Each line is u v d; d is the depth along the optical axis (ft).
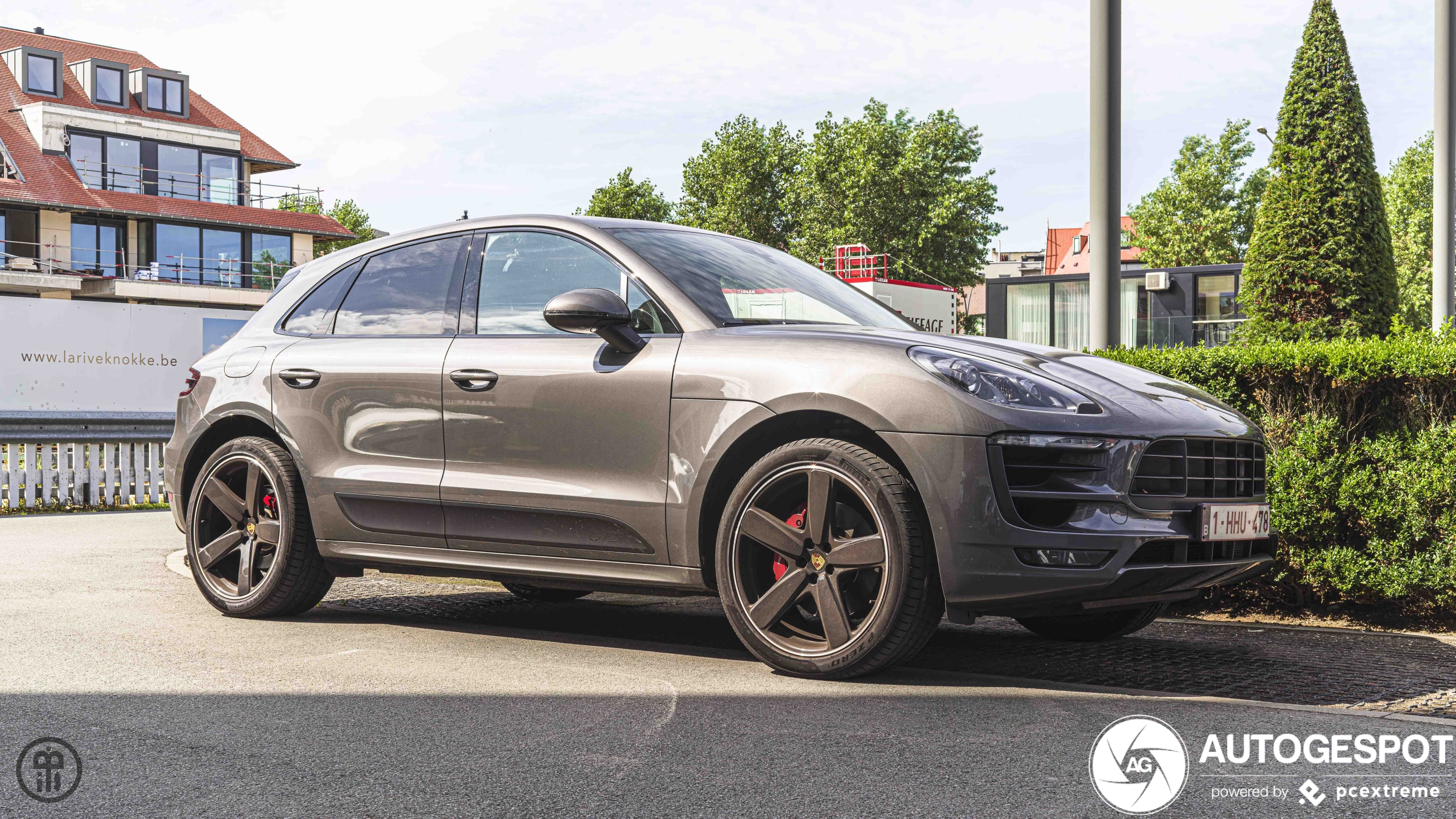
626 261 14.20
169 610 17.06
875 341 12.59
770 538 12.49
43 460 38.04
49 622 15.96
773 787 8.75
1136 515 11.71
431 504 14.66
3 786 8.93
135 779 9.07
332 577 16.37
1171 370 17.53
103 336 63.67
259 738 10.18
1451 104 38.14
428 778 9.04
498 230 15.53
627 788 8.76
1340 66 51.78
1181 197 193.57
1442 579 15.69
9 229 138.82
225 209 154.61
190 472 17.49
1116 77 20.21
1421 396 16.03
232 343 17.56
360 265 16.79
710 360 12.98
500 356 14.39
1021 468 11.57
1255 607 17.28
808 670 12.34
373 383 15.31
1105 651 14.38
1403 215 199.41
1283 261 53.11
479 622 16.61
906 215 203.41
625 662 13.43
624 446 13.32
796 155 233.14
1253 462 13.35
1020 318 87.20
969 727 10.45
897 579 11.78
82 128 147.23
